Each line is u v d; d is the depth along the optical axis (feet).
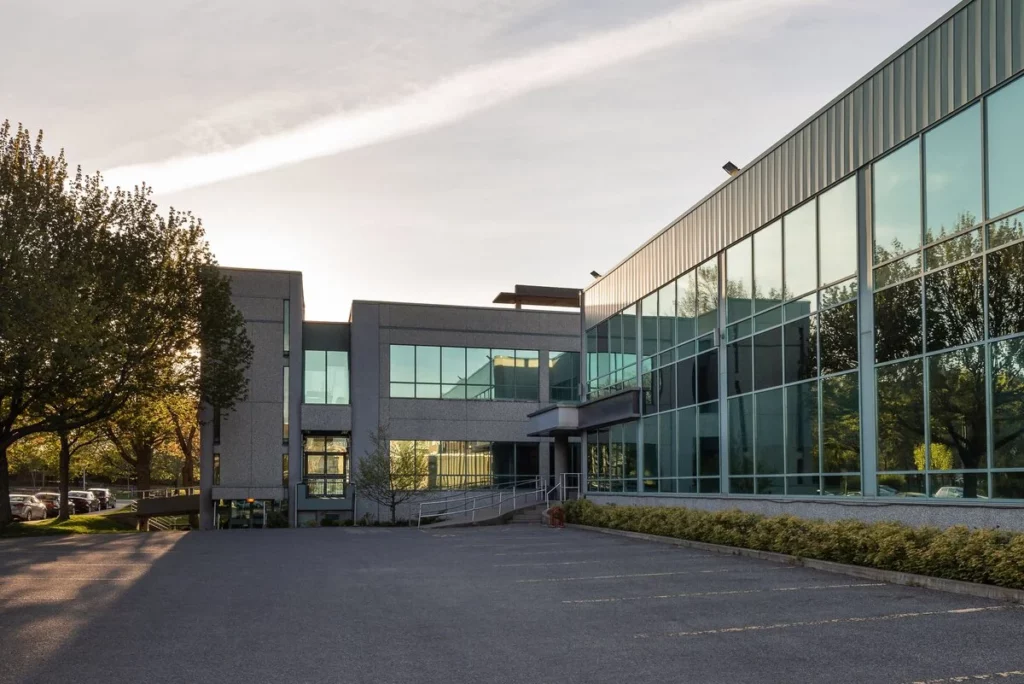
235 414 142.20
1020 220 49.93
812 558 58.03
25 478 304.71
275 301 145.89
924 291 57.72
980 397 52.37
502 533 98.32
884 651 30.86
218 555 71.26
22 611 41.83
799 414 72.18
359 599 45.19
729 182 85.66
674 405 96.22
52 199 103.30
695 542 74.23
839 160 67.51
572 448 160.86
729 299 85.15
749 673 28.07
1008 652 30.37
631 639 33.83
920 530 50.83
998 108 51.96
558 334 162.40
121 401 112.06
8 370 95.55
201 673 29.14
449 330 156.87
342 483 149.48
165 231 116.06
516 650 32.09
